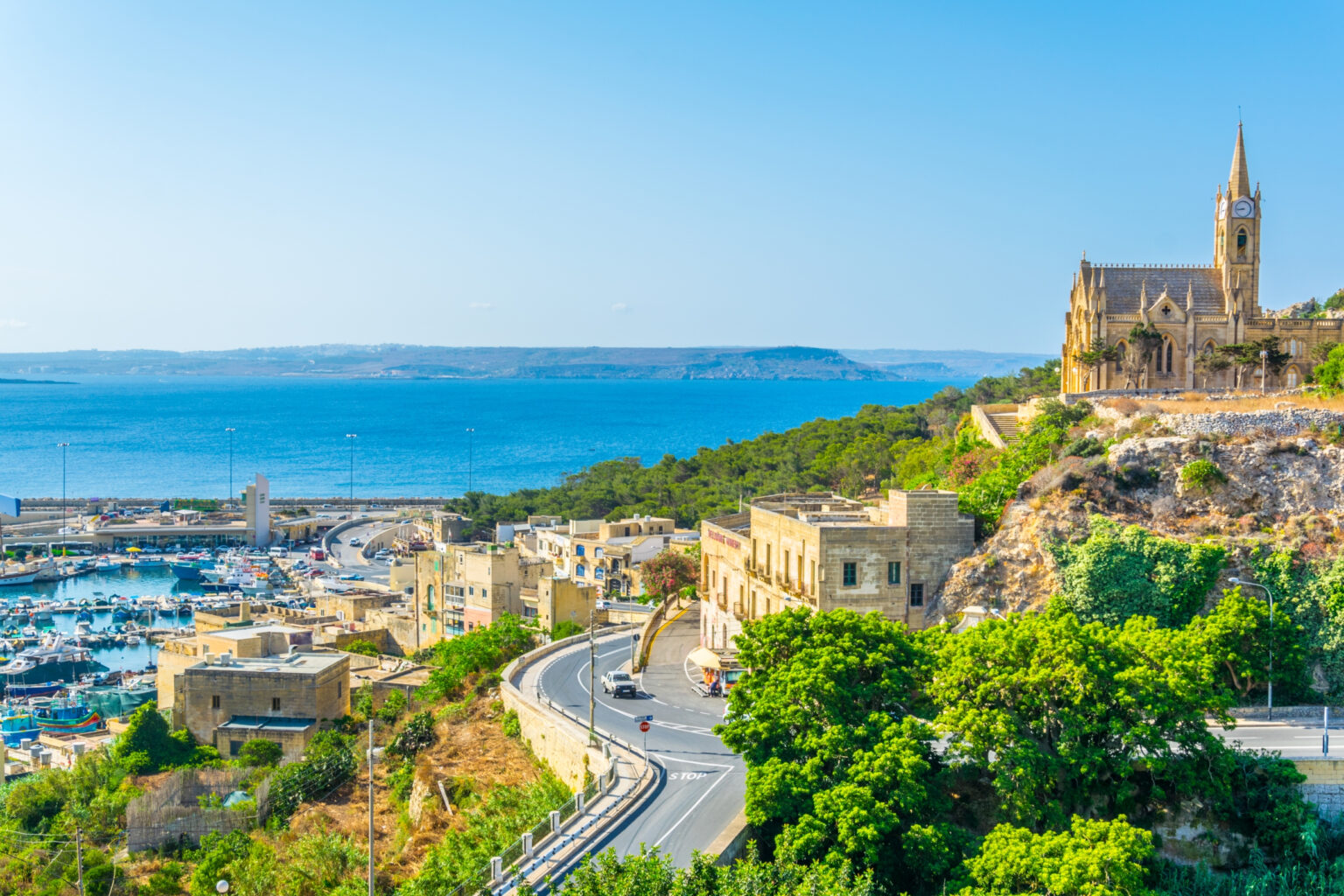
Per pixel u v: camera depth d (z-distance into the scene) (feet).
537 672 355.97
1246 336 499.10
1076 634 223.92
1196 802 220.02
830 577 300.61
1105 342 499.92
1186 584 282.56
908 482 499.51
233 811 302.45
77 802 340.18
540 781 262.88
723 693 322.34
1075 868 178.19
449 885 206.18
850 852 199.11
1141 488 313.53
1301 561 280.31
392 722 382.83
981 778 228.43
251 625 569.64
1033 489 318.45
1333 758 225.56
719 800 232.53
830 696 222.69
